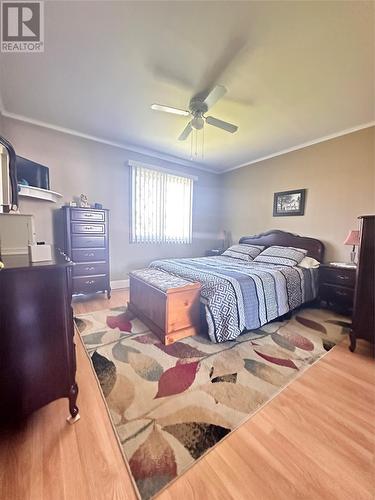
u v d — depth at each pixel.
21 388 1.11
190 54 1.83
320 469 1.02
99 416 1.29
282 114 2.73
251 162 4.55
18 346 1.08
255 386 1.55
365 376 1.68
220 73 2.04
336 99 2.42
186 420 1.27
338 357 1.93
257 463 1.04
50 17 1.53
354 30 1.58
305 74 2.04
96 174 3.66
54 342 1.18
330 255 3.40
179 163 4.61
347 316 2.86
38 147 3.13
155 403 1.39
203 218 5.12
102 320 2.63
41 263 1.16
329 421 1.28
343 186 3.22
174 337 2.14
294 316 2.86
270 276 2.55
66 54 1.85
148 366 1.76
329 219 3.39
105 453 1.08
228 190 5.10
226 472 1.00
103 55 1.86
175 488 0.94
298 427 1.23
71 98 2.49
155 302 2.29
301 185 3.72
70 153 3.40
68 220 3.12
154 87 2.27
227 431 1.21
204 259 3.82
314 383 1.59
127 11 1.48
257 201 4.47
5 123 2.87
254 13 1.47
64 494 0.91
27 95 2.44
